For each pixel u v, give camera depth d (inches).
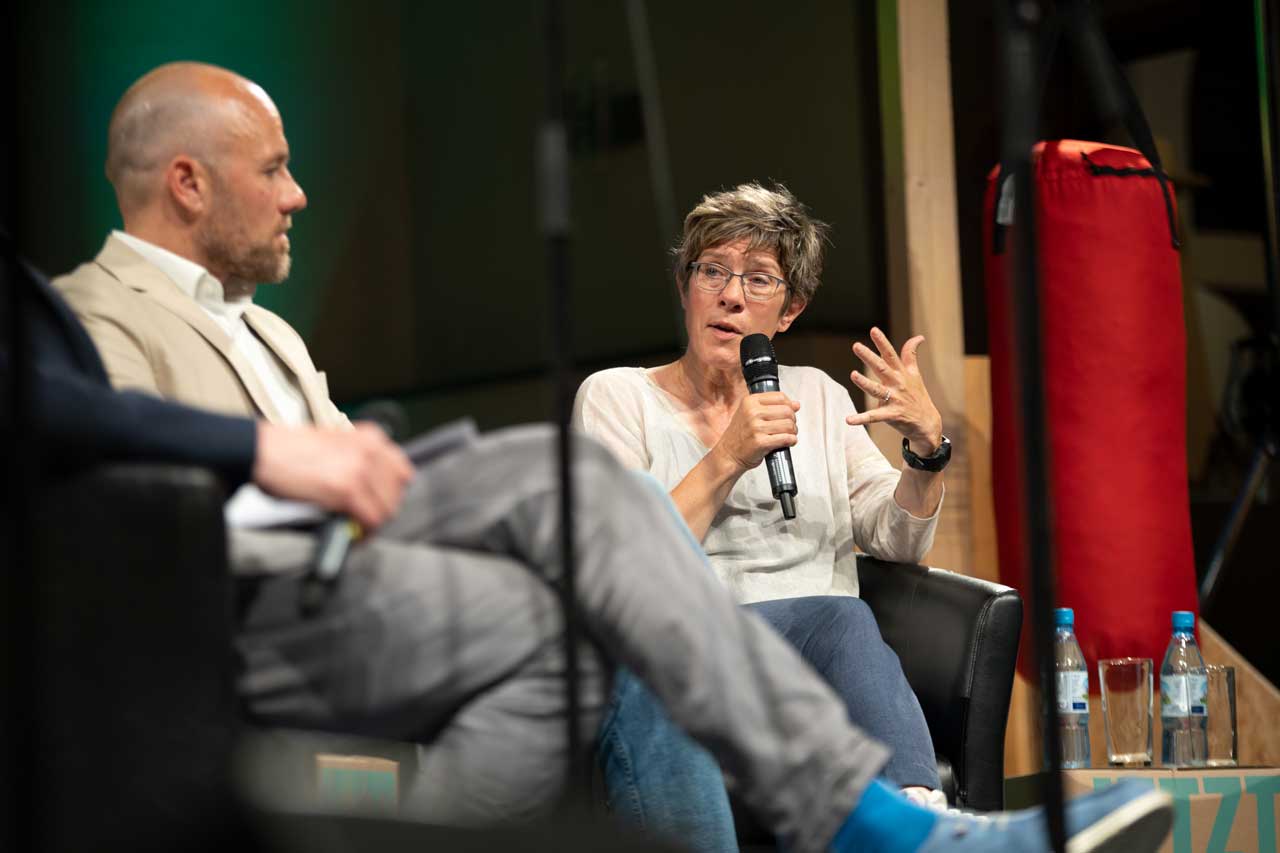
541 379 247.6
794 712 65.9
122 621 54.1
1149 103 224.1
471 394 261.1
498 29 254.7
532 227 249.4
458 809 64.6
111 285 95.3
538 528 66.4
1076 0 73.6
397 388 277.0
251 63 268.7
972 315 204.7
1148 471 145.6
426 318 273.6
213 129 98.2
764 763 64.9
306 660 63.6
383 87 275.4
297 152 273.7
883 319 189.6
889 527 123.3
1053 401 146.6
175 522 55.1
